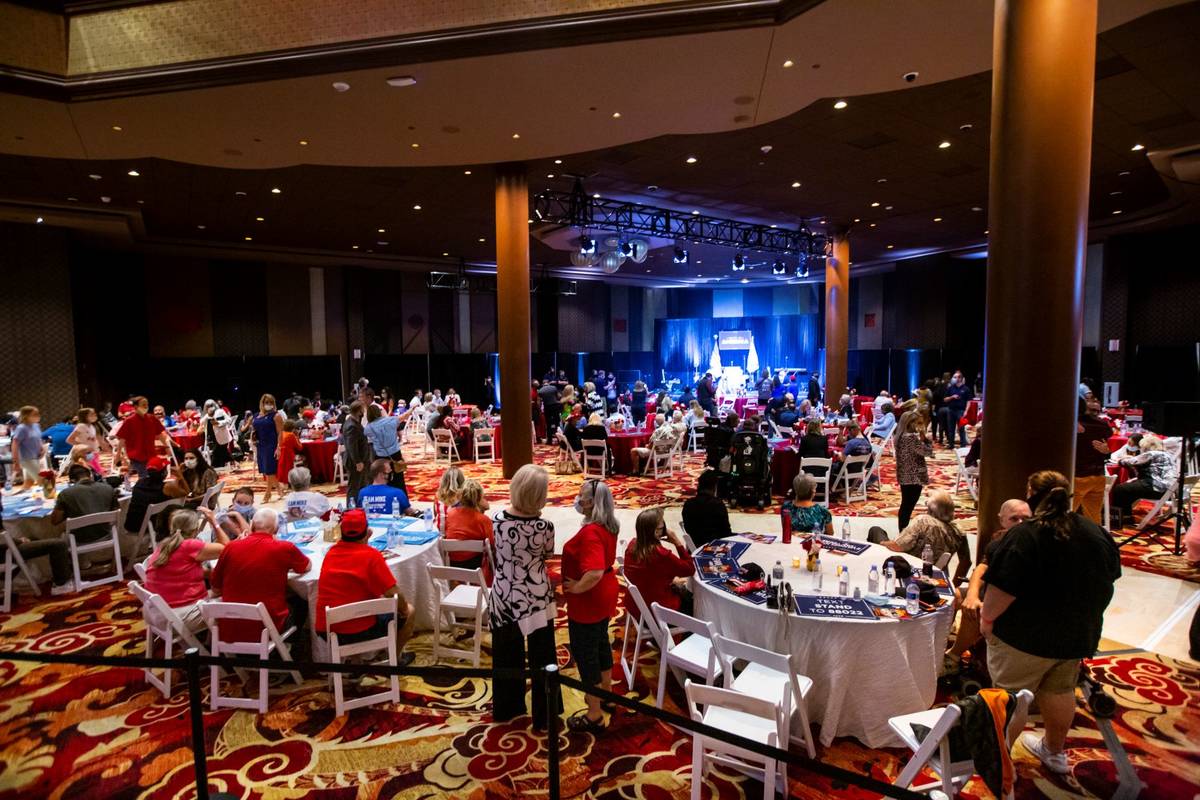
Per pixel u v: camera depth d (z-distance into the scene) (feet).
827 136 31.94
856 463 32.40
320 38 19.58
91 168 35.86
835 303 57.21
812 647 12.24
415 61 19.31
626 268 81.97
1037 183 13.35
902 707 12.07
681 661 12.87
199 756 9.68
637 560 14.55
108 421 45.83
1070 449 13.66
